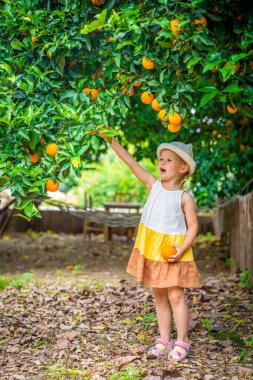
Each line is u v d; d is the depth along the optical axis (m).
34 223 12.75
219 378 3.46
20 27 3.71
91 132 3.57
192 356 3.90
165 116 3.82
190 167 3.93
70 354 3.99
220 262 8.86
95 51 4.06
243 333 4.54
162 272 3.78
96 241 11.66
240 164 8.02
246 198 7.12
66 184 14.10
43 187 3.52
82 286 6.78
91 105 3.71
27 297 6.01
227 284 6.73
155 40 3.62
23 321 4.90
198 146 7.84
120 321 4.93
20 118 3.48
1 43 3.84
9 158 3.58
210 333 4.55
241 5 3.72
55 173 3.63
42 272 8.06
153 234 3.85
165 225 3.83
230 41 3.85
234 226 8.30
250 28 3.69
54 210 12.84
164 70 3.76
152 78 3.85
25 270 8.22
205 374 3.51
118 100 3.78
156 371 3.56
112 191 16.09
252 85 3.94
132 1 3.86
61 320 4.97
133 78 3.86
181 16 3.46
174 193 3.87
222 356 3.90
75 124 3.54
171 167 3.90
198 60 3.49
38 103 3.82
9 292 6.29
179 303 3.83
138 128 7.96
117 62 3.71
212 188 8.19
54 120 3.76
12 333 4.52
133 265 3.91
